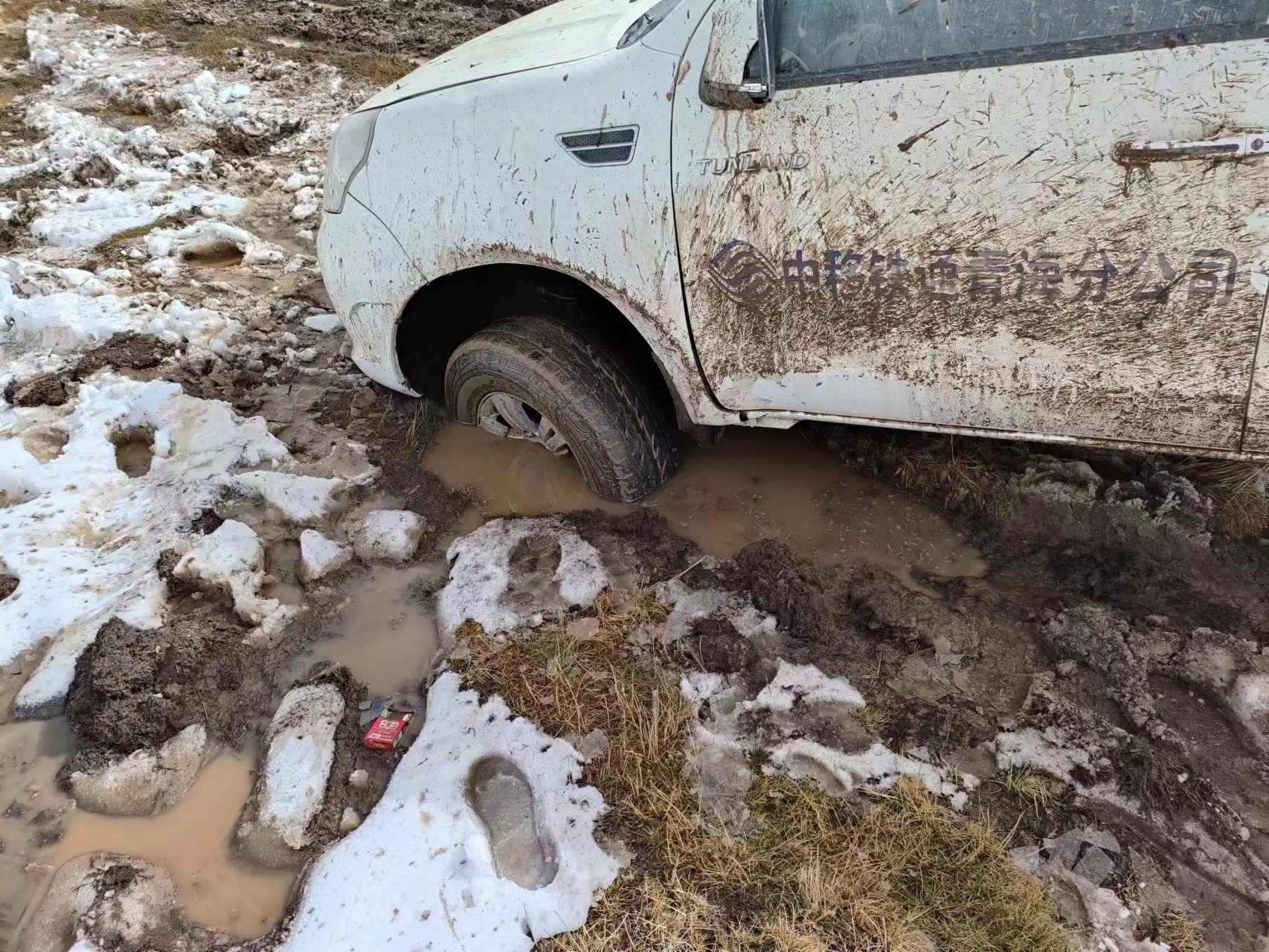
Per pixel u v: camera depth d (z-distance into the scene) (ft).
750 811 6.42
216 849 6.59
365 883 6.07
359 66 22.80
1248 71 5.36
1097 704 7.04
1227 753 6.63
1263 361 6.03
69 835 6.66
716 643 7.68
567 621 8.07
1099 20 5.69
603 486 9.22
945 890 5.90
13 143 18.84
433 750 7.02
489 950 5.71
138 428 11.16
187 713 7.50
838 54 6.36
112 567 8.88
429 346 10.18
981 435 7.39
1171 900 5.80
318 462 10.38
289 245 15.76
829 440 10.27
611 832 6.34
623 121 7.10
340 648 8.20
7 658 7.98
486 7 26.61
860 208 6.58
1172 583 8.05
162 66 22.77
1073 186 5.94
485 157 7.85
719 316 7.54
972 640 7.71
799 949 5.55
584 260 7.77
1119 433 6.84
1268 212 5.55
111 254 15.05
